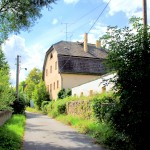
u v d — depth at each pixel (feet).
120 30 32.60
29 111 171.42
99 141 42.22
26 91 242.78
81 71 142.51
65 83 140.46
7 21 54.90
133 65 31.27
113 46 32.60
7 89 60.08
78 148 38.01
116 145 35.81
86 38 152.25
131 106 31.09
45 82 177.99
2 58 54.08
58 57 143.02
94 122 55.72
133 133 31.14
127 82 31.81
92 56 148.15
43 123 78.18
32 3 54.29
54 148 38.04
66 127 66.39
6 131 46.60
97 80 82.02
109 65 32.91
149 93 30.71
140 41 31.45
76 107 79.87
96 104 45.80
